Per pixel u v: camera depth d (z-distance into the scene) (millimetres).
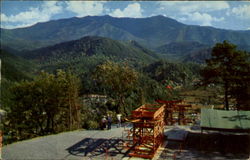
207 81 29125
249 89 24797
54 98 35031
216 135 19812
